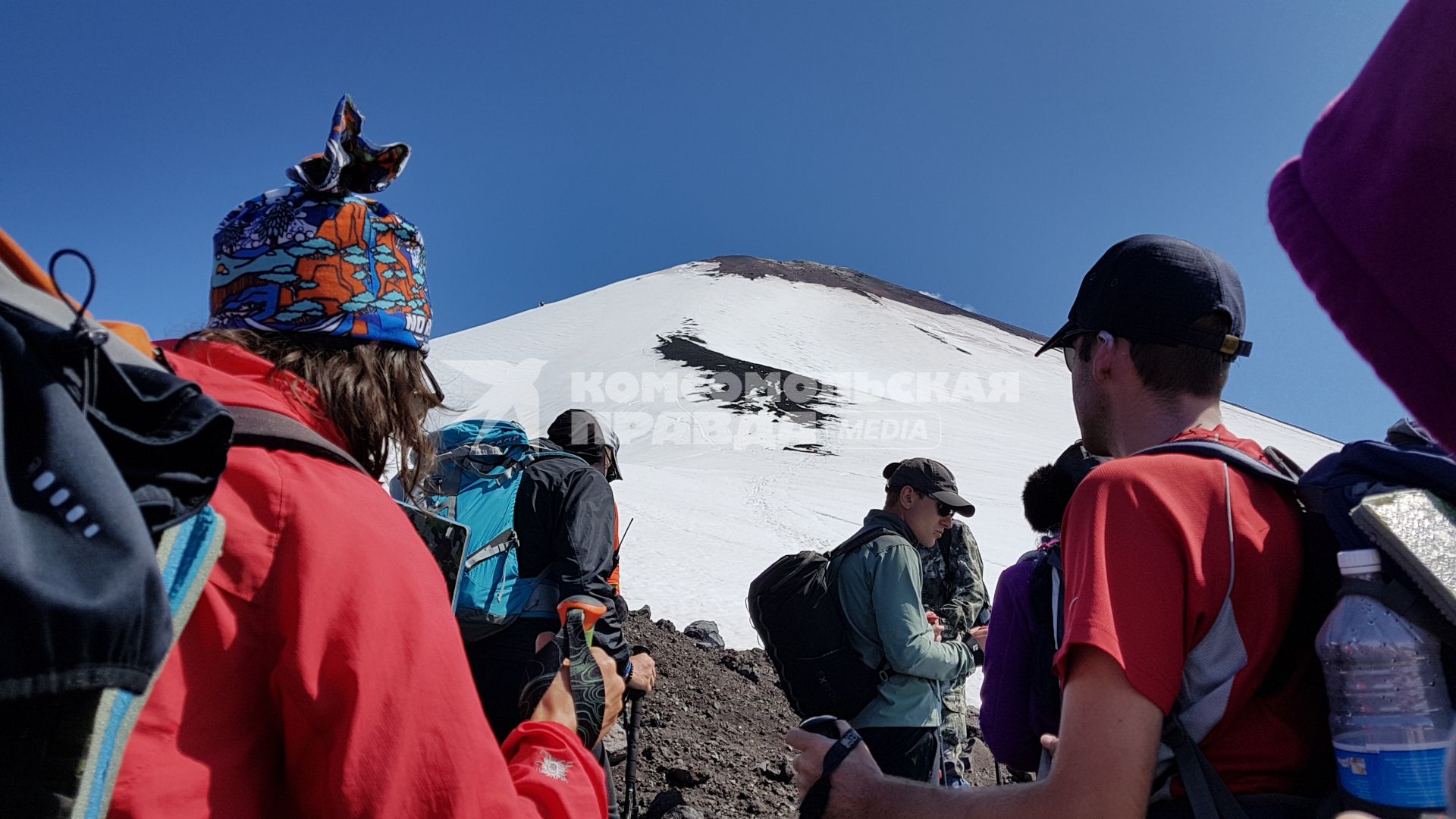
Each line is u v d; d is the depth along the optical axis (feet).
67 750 2.54
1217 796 4.74
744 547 74.69
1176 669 4.67
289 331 4.47
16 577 2.35
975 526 119.03
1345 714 4.33
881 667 12.35
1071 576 5.13
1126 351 6.05
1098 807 4.43
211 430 3.04
